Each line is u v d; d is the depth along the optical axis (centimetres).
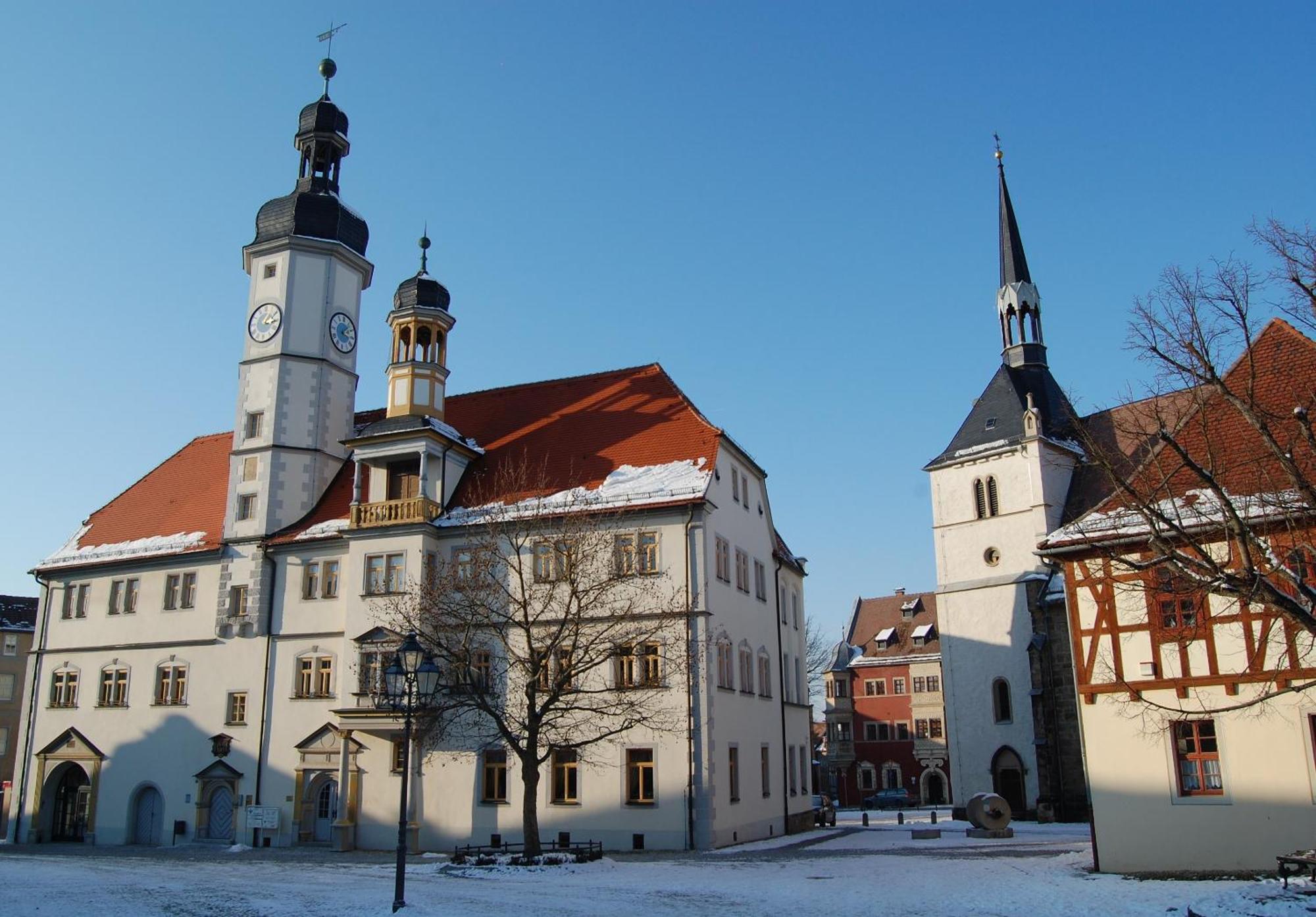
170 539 4869
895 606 9706
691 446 4072
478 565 3556
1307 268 1953
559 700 3434
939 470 5731
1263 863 2359
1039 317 5956
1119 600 2619
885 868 2827
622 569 3553
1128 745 2556
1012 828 4431
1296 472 1936
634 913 2011
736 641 4075
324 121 5122
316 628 4344
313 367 4819
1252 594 1906
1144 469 2559
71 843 4659
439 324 4553
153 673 4656
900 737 9031
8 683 8538
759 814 4100
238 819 4266
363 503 4325
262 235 4994
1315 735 2350
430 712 3266
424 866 3059
